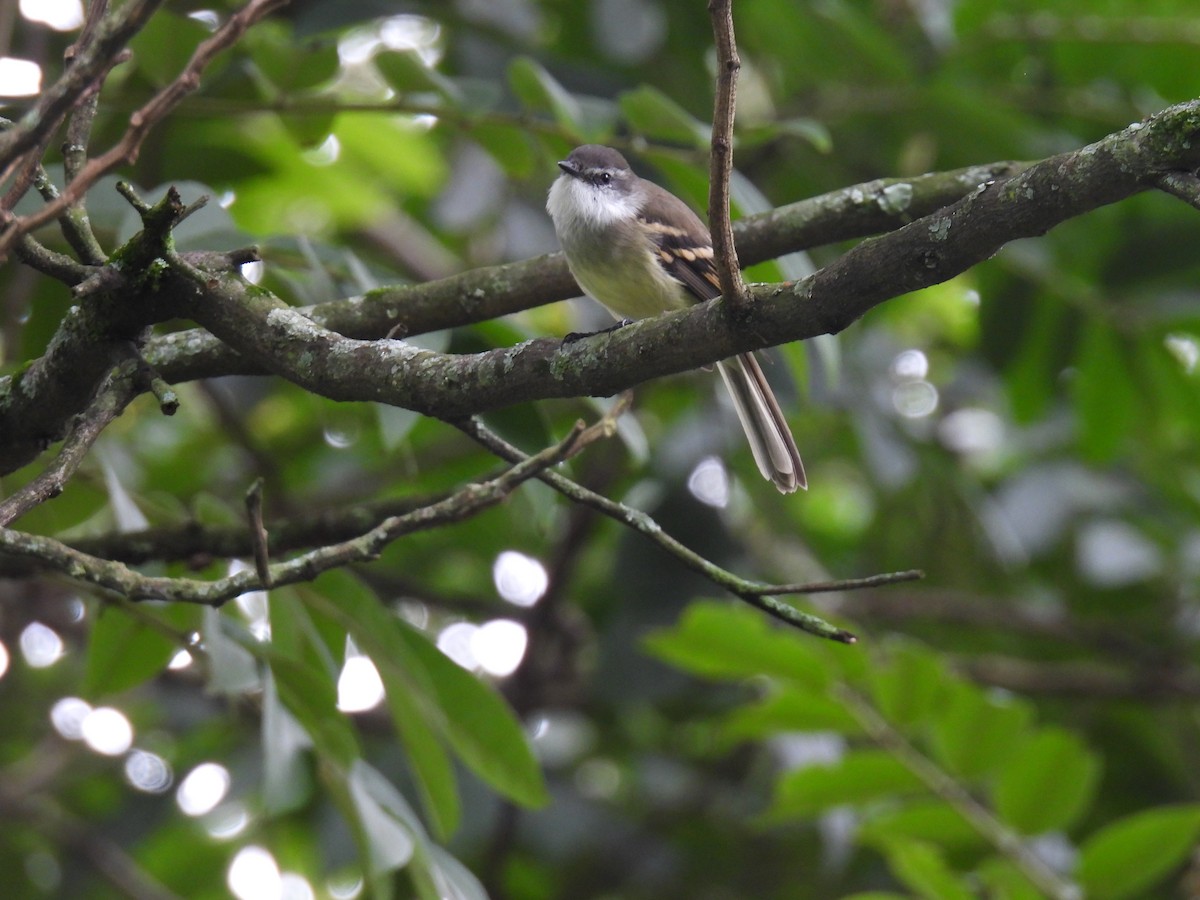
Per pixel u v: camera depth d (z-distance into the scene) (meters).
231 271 5.78
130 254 5.43
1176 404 11.39
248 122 12.77
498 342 8.35
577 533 11.55
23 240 5.40
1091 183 4.54
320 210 14.08
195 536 7.69
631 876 12.63
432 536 13.70
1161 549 13.12
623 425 8.14
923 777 8.77
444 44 11.52
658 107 7.95
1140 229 11.08
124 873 12.08
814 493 15.91
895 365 13.83
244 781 11.79
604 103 8.76
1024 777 8.62
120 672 7.87
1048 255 11.24
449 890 7.32
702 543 11.69
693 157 8.26
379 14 9.48
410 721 7.68
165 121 9.82
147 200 7.41
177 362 6.71
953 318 15.30
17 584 11.59
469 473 12.51
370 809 7.09
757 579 11.63
